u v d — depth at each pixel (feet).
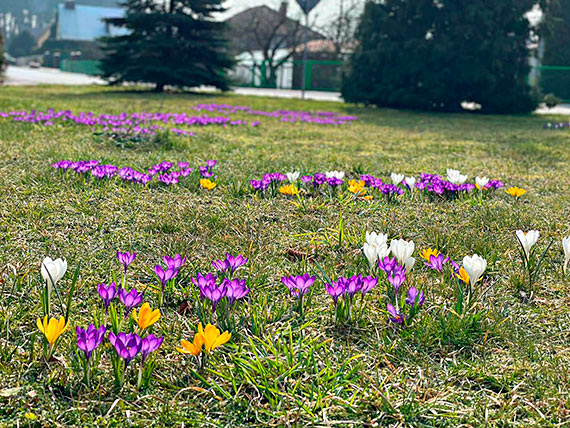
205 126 21.01
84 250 6.48
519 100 44.65
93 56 148.36
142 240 6.88
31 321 5.03
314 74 86.99
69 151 11.96
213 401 4.31
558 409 4.26
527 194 9.94
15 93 40.34
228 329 5.00
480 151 16.49
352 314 5.29
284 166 11.53
